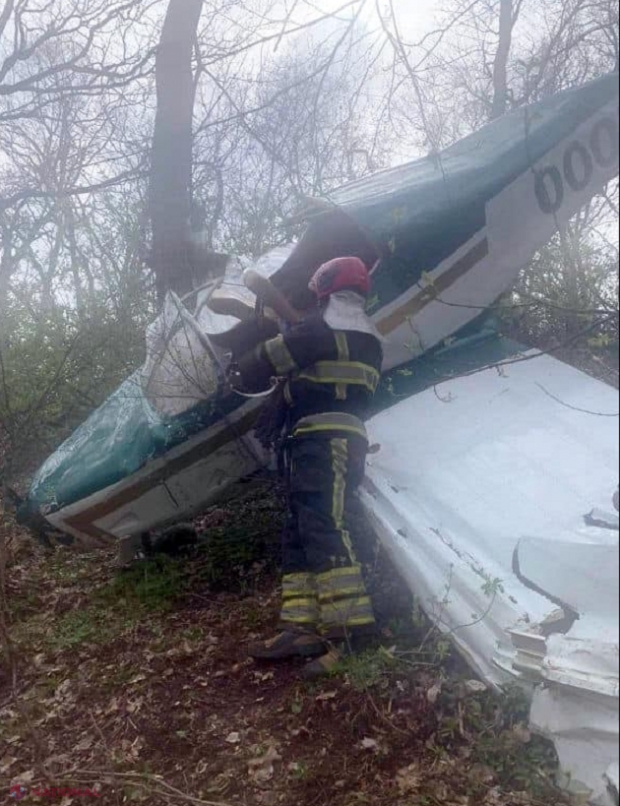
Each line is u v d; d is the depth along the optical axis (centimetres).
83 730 366
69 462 483
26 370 562
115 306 562
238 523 540
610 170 316
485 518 324
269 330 395
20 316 621
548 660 267
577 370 362
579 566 271
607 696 249
